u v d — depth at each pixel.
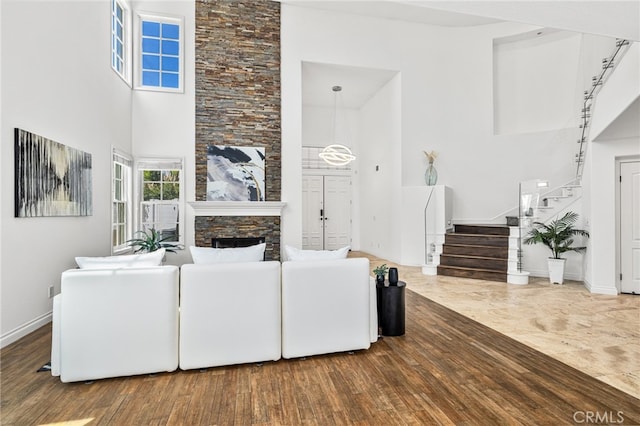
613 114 4.19
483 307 4.18
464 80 7.33
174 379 2.36
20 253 3.04
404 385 2.28
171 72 6.23
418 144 7.25
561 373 2.44
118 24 5.59
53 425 1.84
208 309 2.45
